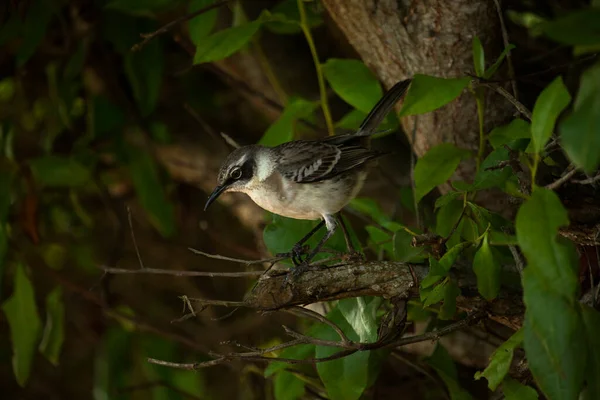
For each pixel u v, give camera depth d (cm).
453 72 934
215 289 1462
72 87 1327
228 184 1033
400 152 1348
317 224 1023
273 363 970
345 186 998
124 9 1105
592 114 527
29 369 1161
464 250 856
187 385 1289
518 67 1025
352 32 976
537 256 591
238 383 1411
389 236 964
